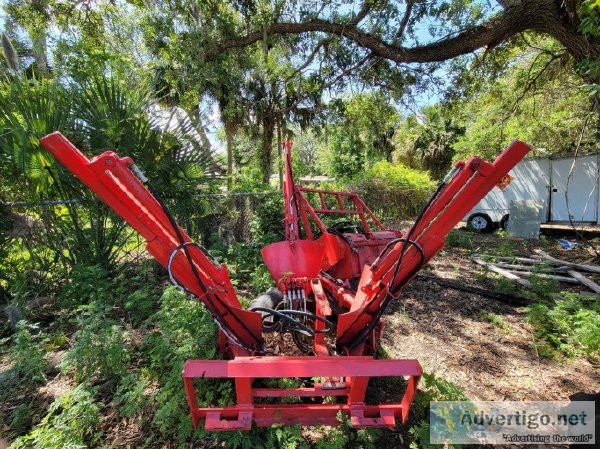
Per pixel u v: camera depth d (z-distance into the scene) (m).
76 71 4.57
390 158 19.11
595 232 8.41
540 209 8.69
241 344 2.27
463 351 3.27
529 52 8.55
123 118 4.20
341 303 2.92
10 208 3.85
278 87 10.26
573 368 2.99
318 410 2.04
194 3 8.06
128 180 1.73
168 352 2.74
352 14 7.53
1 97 3.52
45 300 3.95
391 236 4.21
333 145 16.48
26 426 2.22
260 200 6.99
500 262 6.16
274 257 2.92
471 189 1.79
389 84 8.85
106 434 2.15
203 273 2.11
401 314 4.06
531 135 9.45
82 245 4.38
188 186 4.95
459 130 17.94
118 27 9.42
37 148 3.50
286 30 8.12
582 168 8.73
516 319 3.96
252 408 2.00
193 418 1.94
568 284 5.09
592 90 4.37
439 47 6.75
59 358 2.89
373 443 2.13
